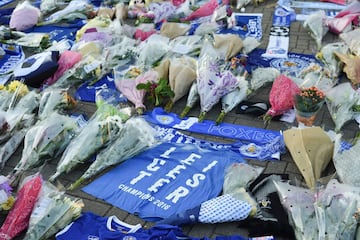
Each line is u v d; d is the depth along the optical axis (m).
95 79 5.62
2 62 6.34
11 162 4.36
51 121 4.35
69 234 3.31
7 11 8.22
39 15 7.68
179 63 5.36
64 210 3.41
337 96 4.73
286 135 4.12
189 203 3.63
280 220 3.33
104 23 6.93
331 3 7.96
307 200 3.38
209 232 3.40
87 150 4.11
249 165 3.93
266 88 5.31
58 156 4.32
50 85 5.52
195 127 4.66
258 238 3.21
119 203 3.70
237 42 6.04
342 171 3.67
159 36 6.42
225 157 4.14
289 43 6.54
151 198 3.71
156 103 5.00
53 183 3.96
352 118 4.58
